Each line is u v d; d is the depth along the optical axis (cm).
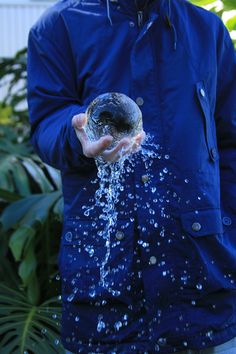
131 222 267
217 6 388
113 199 268
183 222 268
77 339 280
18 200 484
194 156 272
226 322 275
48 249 486
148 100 276
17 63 662
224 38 303
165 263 268
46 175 566
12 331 390
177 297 269
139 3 284
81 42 284
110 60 278
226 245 280
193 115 276
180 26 286
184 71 280
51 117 285
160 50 281
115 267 268
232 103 305
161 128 273
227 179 303
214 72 289
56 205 461
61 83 289
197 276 269
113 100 245
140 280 269
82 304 277
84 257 273
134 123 244
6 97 727
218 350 276
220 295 275
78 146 257
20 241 449
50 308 429
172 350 269
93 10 288
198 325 269
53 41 290
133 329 270
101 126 245
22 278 448
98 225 271
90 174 274
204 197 272
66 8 291
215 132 293
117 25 284
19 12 1286
